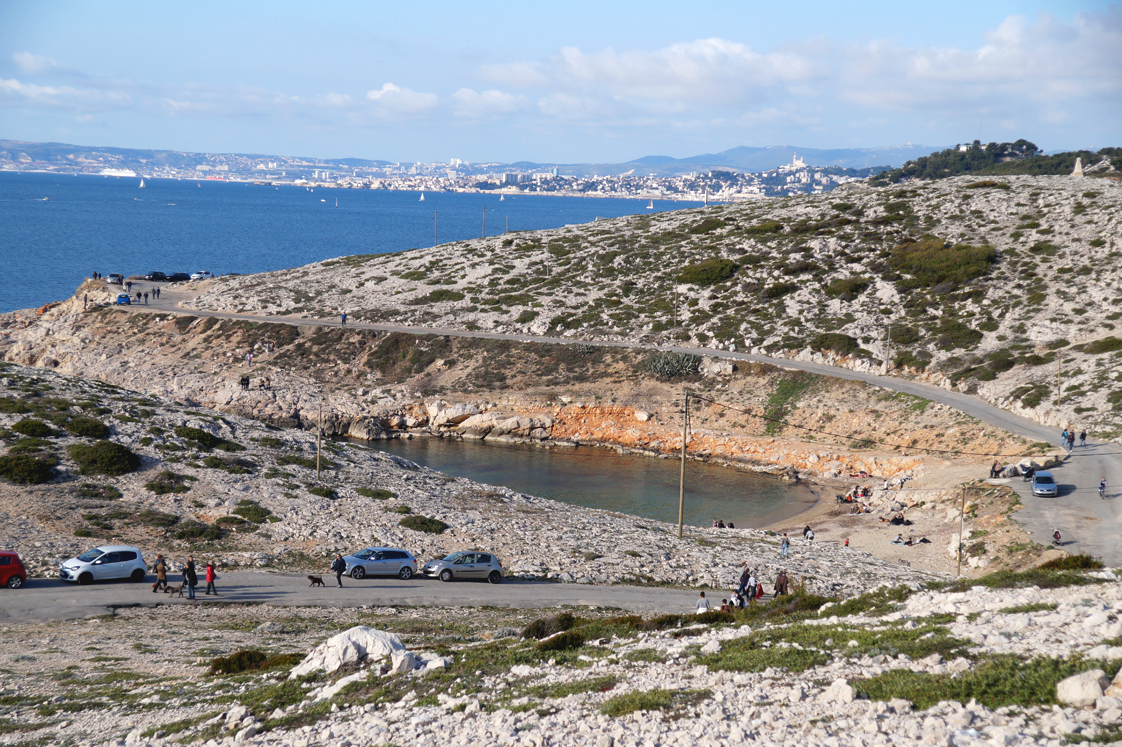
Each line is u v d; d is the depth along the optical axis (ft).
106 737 53.52
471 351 341.62
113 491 150.82
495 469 256.73
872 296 347.97
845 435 263.29
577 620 80.02
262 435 204.23
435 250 502.38
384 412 305.73
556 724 44.55
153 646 85.56
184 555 130.62
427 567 132.67
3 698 63.98
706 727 40.40
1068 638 44.45
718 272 393.09
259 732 50.26
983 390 266.57
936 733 34.27
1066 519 169.99
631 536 171.01
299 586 120.47
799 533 197.16
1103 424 223.10
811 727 38.45
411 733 45.88
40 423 167.73
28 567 116.88
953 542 173.68
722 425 283.38
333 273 468.75
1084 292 309.63
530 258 456.45
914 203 442.91
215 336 360.28
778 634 59.72
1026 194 423.64
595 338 349.20
